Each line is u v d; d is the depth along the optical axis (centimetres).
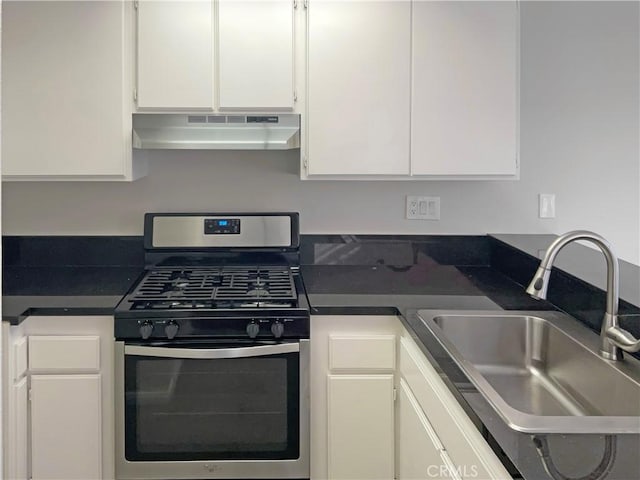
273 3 250
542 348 204
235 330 218
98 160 251
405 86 254
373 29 253
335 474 230
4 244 286
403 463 217
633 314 168
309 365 224
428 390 175
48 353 223
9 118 248
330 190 293
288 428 224
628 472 102
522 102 292
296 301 230
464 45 254
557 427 121
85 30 247
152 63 248
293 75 252
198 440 223
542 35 290
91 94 249
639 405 147
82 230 289
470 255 297
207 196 291
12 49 246
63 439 226
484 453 125
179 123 250
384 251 296
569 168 296
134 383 220
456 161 257
